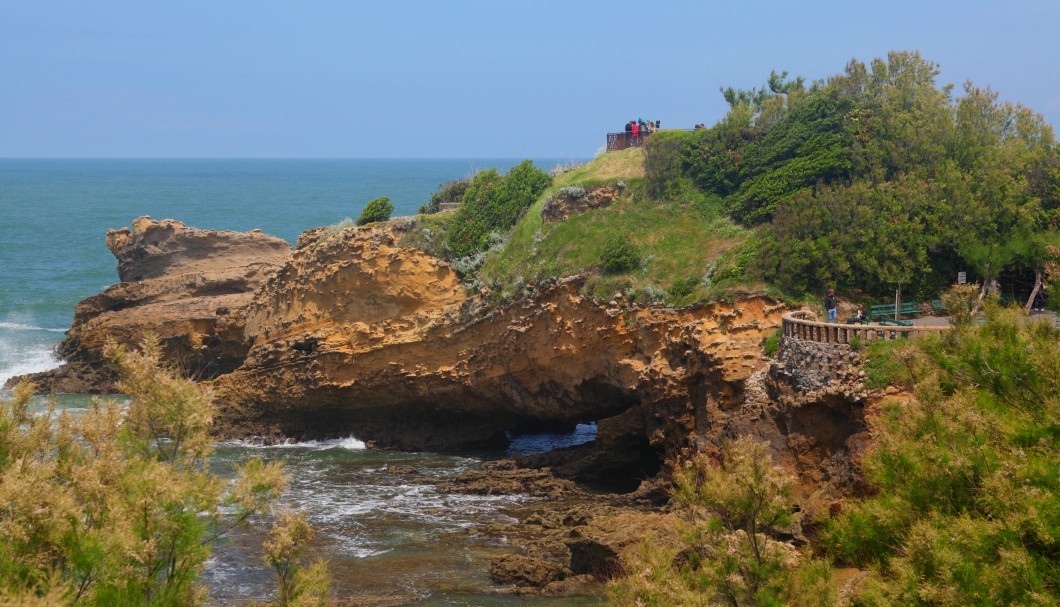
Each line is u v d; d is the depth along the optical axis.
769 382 40.22
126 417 20.89
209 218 193.62
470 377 55.50
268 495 20.67
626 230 54.88
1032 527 19.02
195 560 19.41
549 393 54.00
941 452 21.44
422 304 58.22
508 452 57.31
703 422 44.53
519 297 53.78
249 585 34.53
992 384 22.39
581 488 48.09
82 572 17.97
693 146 58.69
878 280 48.31
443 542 39.88
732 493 22.34
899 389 34.47
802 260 46.78
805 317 43.09
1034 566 18.45
